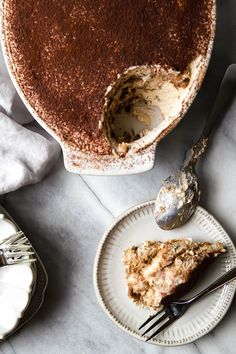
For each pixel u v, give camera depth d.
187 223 0.79
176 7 0.69
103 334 0.81
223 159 0.80
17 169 0.77
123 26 0.69
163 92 0.73
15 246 0.77
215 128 0.80
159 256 0.77
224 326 0.80
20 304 0.77
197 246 0.77
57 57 0.69
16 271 0.77
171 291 0.76
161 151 0.81
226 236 0.78
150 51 0.69
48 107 0.70
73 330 0.81
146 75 0.71
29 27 0.69
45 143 0.78
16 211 0.81
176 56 0.70
